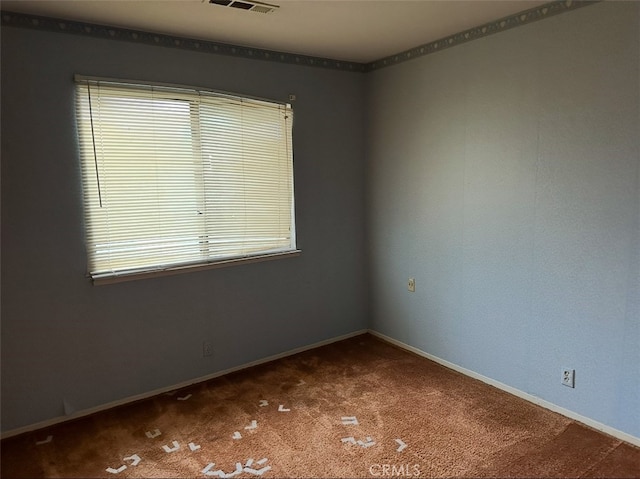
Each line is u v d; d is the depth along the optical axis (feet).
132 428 8.29
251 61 10.15
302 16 8.12
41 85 7.88
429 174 10.58
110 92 8.51
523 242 8.78
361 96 12.10
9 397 8.09
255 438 7.89
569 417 8.36
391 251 11.96
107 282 8.75
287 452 7.48
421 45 10.29
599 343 7.81
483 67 9.10
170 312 9.63
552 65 7.97
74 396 8.70
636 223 7.16
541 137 8.28
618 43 7.10
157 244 9.34
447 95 9.91
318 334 12.16
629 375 7.47
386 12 8.04
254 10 7.75
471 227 9.75
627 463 7.03
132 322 9.19
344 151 12.00
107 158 8.62
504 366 9.43
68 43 8.04
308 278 11.76
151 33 8.81
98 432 8.18
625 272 7.37
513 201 8.87
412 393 9.44
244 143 10.28
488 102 9.10
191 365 10.04
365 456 7.33
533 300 8.73
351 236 12.48
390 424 8.25
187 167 9.53
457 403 8.98
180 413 8.79
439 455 7.32
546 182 8.29
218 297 10.27
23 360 8.16
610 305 7.60
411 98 10.78
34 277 8.13
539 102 8.24
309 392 9.57
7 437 8.08
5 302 7.92
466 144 9.64
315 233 11.75
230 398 9.36
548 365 8.62
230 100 9.93
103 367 8.95
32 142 7.89
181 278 9.70
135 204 9.00
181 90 9.23
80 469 7.14
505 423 8.21
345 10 7.86
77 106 8.23
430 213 10.68
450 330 10.57
